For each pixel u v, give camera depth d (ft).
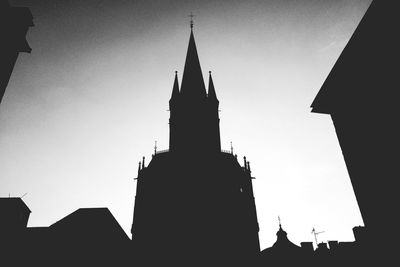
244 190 124.47
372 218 30.96
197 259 100.32
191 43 175.63
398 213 27.81
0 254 87.51
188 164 126.00
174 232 107.55
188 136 135.54
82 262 92.38
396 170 28.35
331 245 94.89
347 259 80.89
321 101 40.27
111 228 104.12
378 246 29.91
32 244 94.94
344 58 35.01
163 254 101.24
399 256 27.32
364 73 32.99
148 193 119.44
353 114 35.19
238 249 105.29
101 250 96.63
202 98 148.97
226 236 107.45
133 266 96.27
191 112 143.02
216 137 138.00
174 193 118.21
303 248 107.34
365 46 32.24
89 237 99.60
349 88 35.70
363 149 33.14
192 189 118.62
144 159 134.31
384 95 30.09
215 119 144.36
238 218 113.50
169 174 123.75
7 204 96.73
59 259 91.91
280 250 110.32
